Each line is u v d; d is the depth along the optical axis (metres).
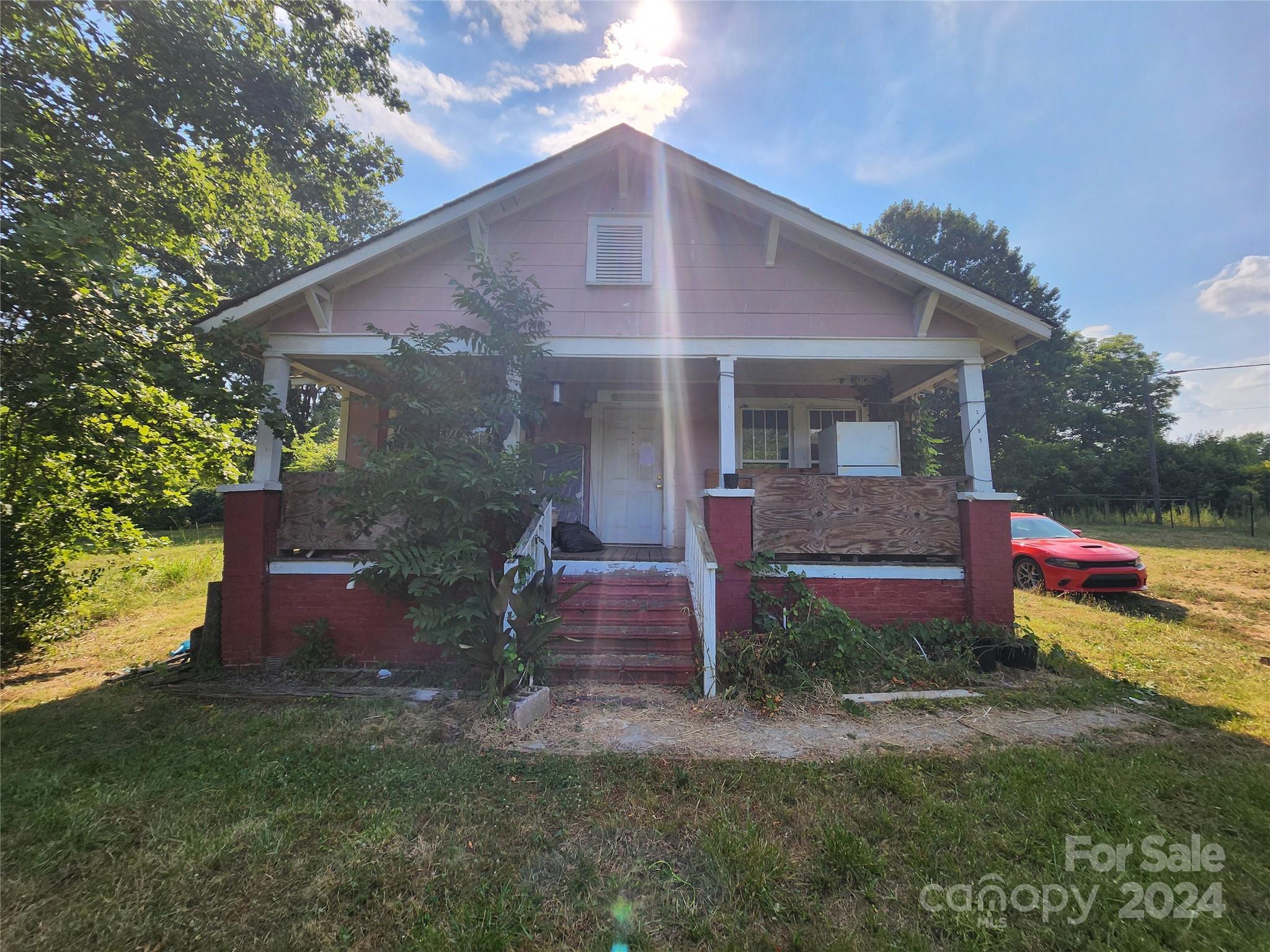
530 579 5.22
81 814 3.17
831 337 6.68
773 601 5.94
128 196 7.47
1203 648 6.83
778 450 8.85
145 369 5.75
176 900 2.54
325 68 11.38
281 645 6.16
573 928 2.38
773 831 3.04
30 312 5.45
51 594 7.02
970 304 6.31
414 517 5.22
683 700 4.97
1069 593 9.55
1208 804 3.33
